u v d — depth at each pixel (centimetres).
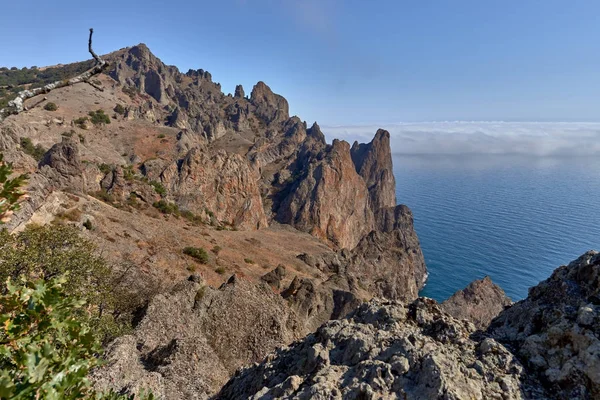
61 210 5334
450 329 1177
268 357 1441
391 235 15175
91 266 2888
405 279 13975
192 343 2602
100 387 1695
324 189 18938
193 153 13638
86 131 15150
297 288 7188
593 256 1149
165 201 10419
